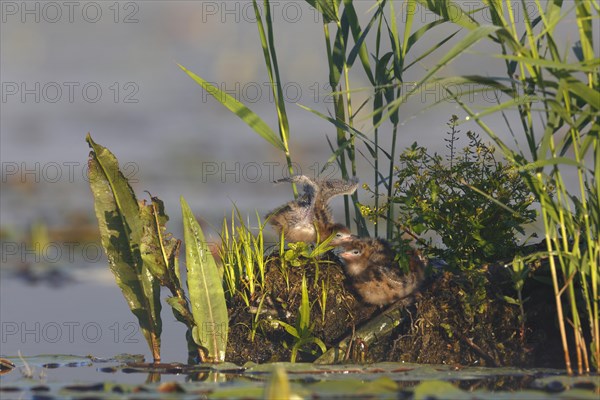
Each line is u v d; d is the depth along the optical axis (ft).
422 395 29.37
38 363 36.86
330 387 30.48
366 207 39.73
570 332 35.65
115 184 38.88
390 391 30.14
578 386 31.17
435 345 36.91
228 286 39.81
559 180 33.35
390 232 41.55
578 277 35.19
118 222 38.96
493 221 37.88
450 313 37.11
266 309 38.65
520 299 35.60
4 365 36.47
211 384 31.53
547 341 36.01
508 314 36.58
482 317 36.68
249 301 38.99
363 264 37.86
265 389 28.76
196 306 37.37
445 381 32.60
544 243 38.34
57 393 30.48
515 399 29.09
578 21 32.58
